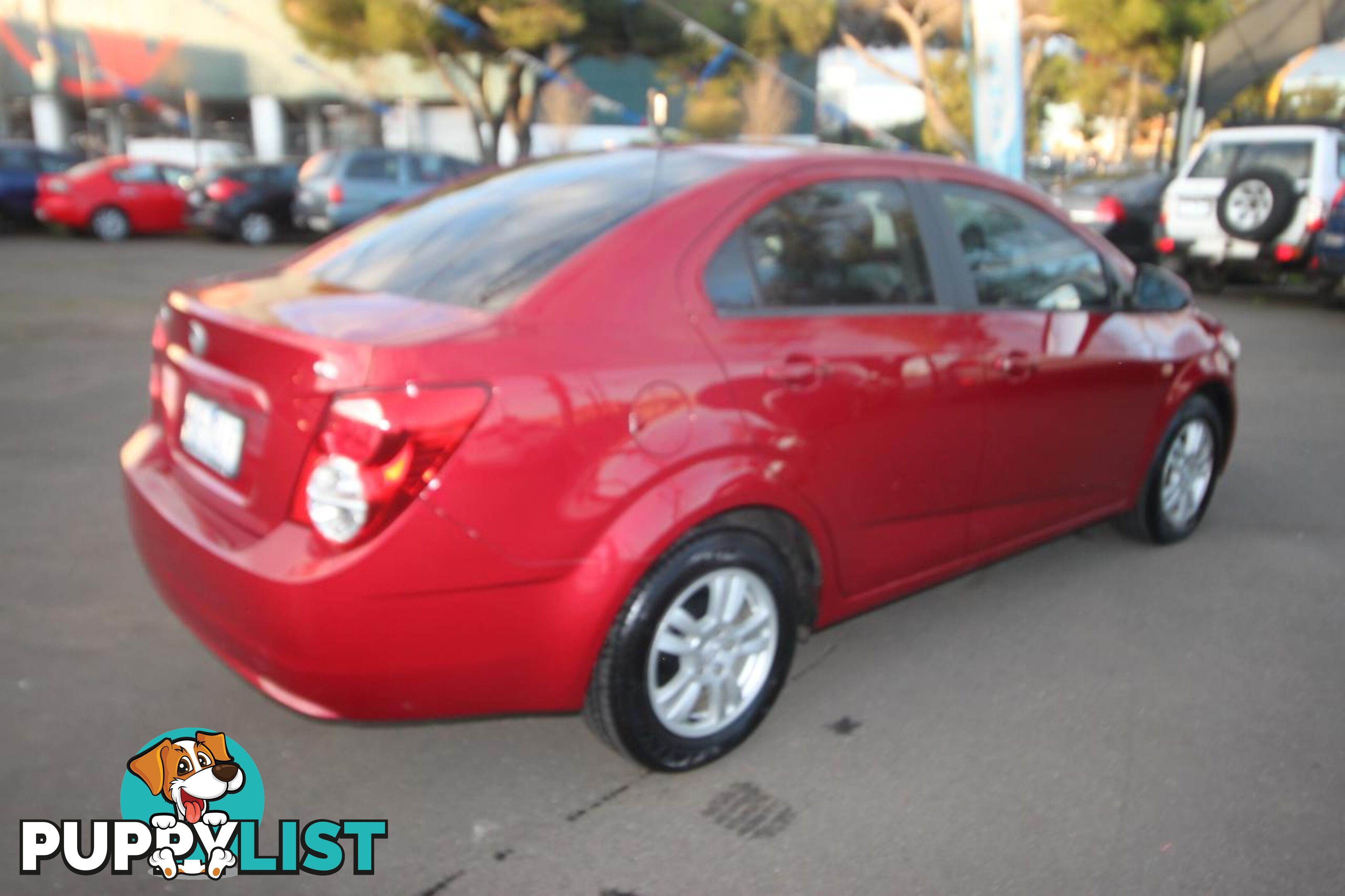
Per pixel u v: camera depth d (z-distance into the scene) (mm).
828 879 2480
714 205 2885
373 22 20719
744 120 23562
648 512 2561
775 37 22438
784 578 2951
